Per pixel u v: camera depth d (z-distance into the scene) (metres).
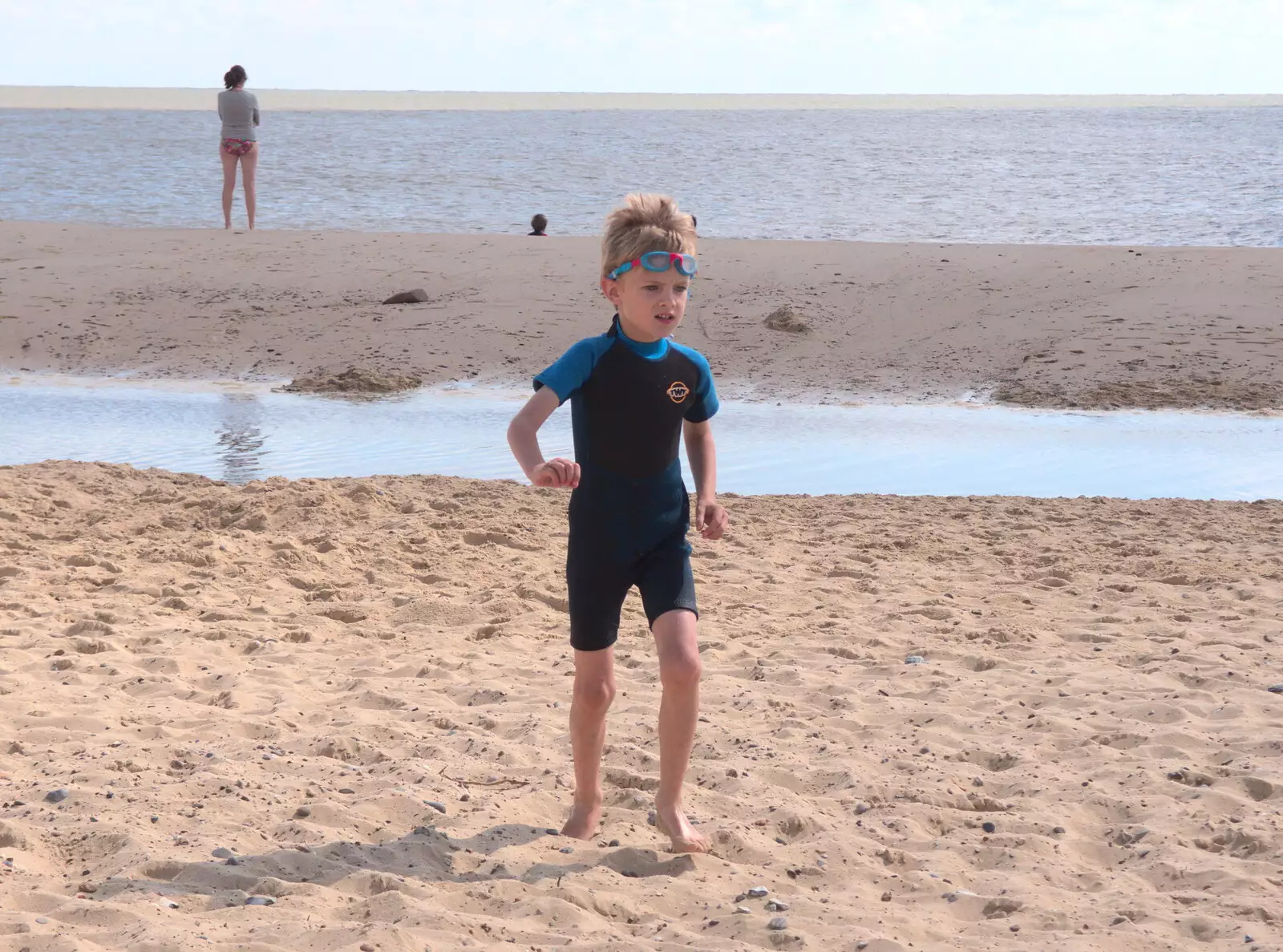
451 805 4.18
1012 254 17.80
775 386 13.45
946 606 6.72
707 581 7.20
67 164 43.88
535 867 3.71
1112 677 5.58
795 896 3.57
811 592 6.99
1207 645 6.05
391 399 13.02
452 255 18.23
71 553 7.55
